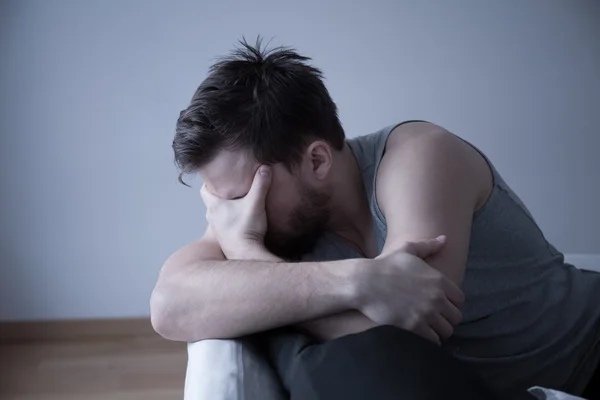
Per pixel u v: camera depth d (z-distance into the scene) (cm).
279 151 92
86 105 225
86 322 241
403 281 77
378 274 77
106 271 238
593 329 102
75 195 231
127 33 221
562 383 98
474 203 90
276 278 81
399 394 58
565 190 242
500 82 233
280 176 94
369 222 100
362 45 228
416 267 77
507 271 95
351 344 66
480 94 234
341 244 102
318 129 95
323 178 95
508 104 235
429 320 77
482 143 238
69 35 220
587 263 162
